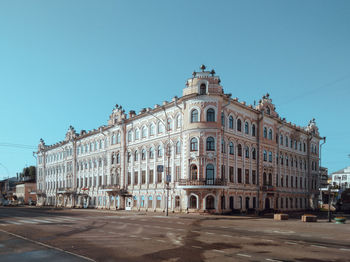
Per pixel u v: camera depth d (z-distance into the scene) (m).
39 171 102.12
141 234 20.38
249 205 51.34
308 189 71.75
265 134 57.16
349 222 35.28
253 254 13.86
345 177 114.31
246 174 51.72
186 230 23.06
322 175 74.00
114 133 65.00
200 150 45.34
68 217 38.09
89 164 74.00
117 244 16.28
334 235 21.55
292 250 14.96
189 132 46.34
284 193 61.66
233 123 49.75
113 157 64.75
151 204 53.59
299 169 69.00
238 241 17.69
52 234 20.50
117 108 65.19
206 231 22.58
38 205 97.25
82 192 75.19
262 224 30.14
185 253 13.93
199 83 47.16
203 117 46.00
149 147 55.38
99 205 68.25
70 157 82.69
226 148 47.72
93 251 14.36
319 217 45.66
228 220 35.47
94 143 72.44
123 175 60.66
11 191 130.50
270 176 57.53
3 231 22.41
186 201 45.72
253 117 54.72
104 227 24.97
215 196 44.50
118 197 61.81
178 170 48.72
